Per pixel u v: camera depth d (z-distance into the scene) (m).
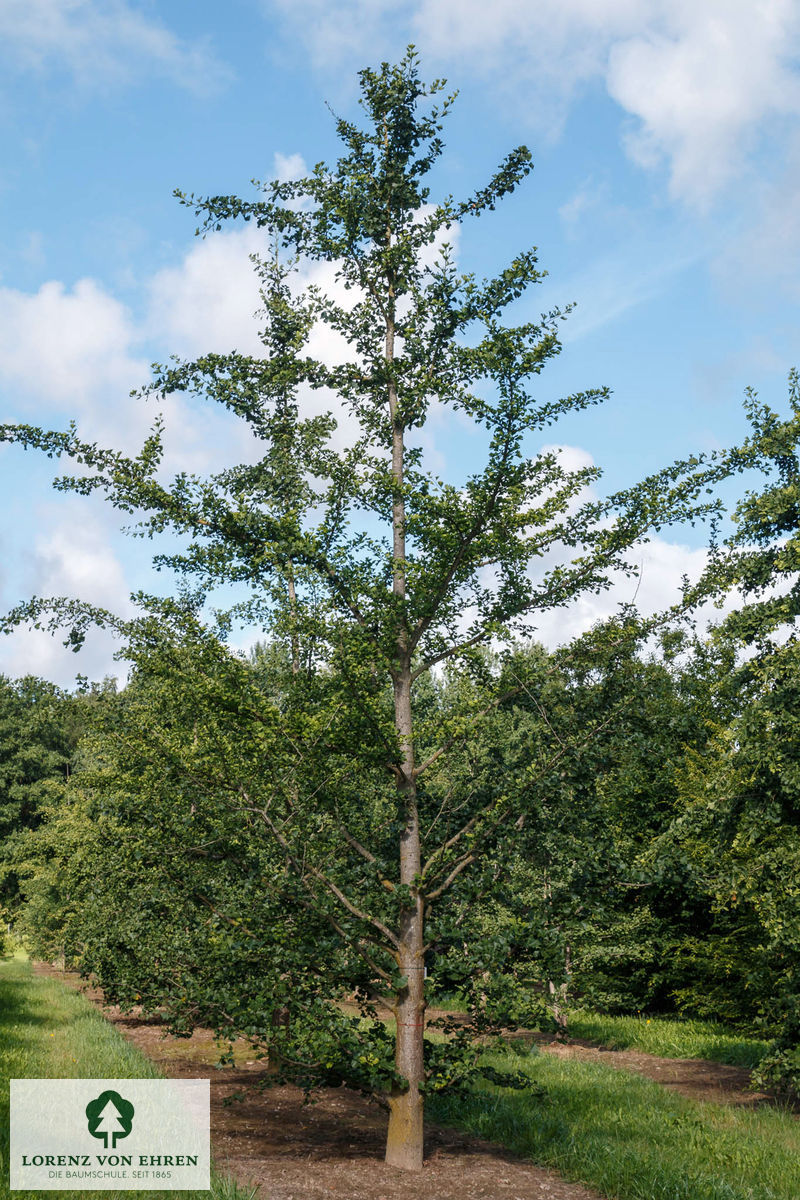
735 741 8.33
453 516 6.78
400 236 7.73
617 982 16.78
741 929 13.02
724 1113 8.94
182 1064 11.13
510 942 6.64
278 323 9.05
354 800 7.56
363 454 7.54
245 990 6.75
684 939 15.39
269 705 6.81
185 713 8.47
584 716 7.00
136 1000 9.84
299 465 8.06
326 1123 8.28
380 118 7.77
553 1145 7.23
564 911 6.68
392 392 7.79
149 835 8.00
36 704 8.42
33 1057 10.09
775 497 8.52
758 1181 6.53
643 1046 14.12
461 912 7.02
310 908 6.68
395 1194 5.89
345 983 6.99
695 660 8.66
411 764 7.20
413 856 7.06
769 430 8.84
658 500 6.90
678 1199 5.87
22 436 6.79
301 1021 6.83
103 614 7.61
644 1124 8.16
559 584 7.27
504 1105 8.64
